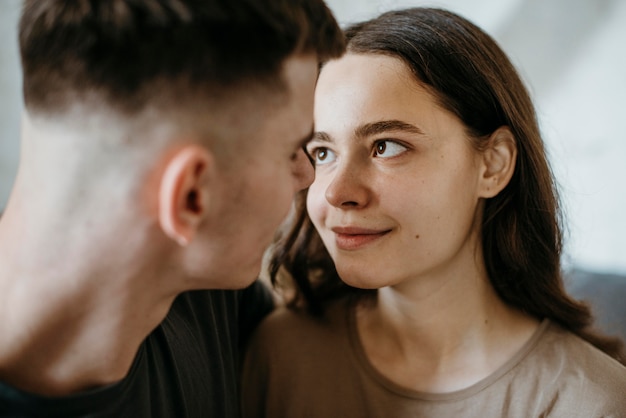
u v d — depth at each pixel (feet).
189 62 1.48
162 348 2.15
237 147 1.60
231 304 2.77
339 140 2.32
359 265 2.35
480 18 5.64
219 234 1.69
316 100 2.38
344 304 2.93
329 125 2.33
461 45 2.40
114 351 1.73
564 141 5.95
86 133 1.52
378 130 2.27
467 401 2.48
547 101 5.94
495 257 2.70
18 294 1.62
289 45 1.60
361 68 2.31
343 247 2.36
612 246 5.80
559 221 2.80
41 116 1.55
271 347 2.90
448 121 2.32
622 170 5.76
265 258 3.39
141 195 1.56
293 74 1.67
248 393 2.92
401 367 2.64
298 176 1.97
